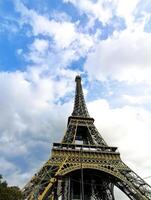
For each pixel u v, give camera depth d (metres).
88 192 177.50
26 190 134.88
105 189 170.88
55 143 167.75
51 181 139.38
